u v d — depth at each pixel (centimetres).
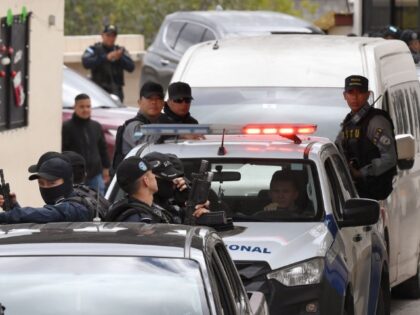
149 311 1046
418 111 2472
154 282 1063
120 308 1046
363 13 5122
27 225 1174
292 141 1778
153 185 1402
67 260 1074
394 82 2320
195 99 2233
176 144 1766
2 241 1104
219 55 2292
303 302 1538
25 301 1045
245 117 2200
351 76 2069
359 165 2056
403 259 2248
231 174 1712
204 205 1454
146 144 1772
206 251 1105
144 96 2045
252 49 2302
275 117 2195
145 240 1108
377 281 1828
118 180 1396
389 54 2339
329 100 2212
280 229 1625
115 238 1111
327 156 1767
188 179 1666
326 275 1556
